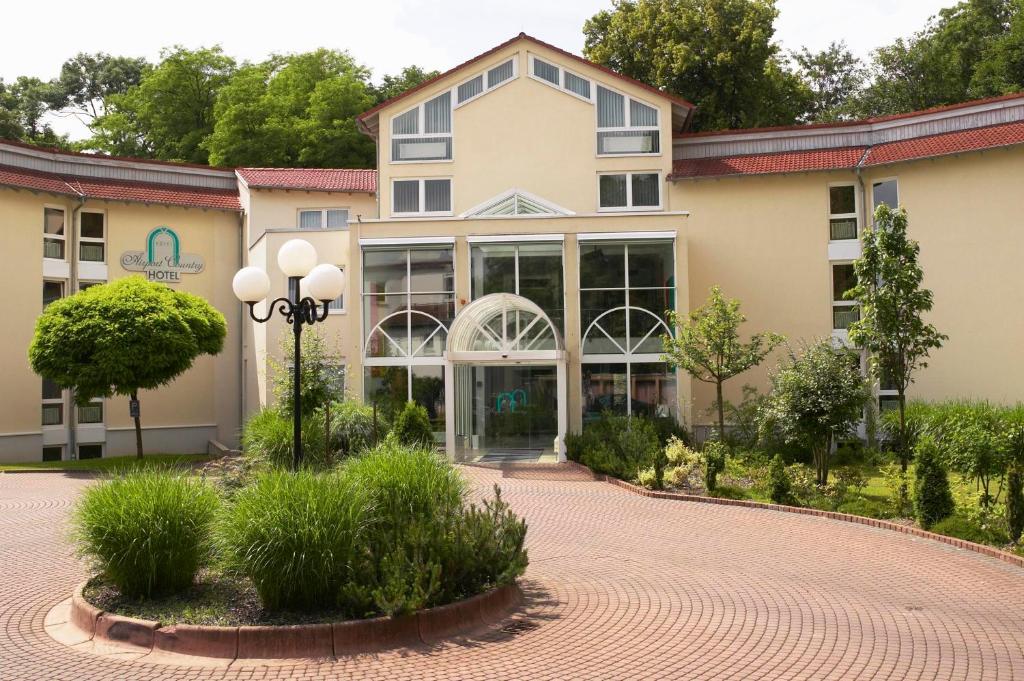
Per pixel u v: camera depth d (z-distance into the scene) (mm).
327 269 11539
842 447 21812
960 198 23906
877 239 18094
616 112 26719
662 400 23422
